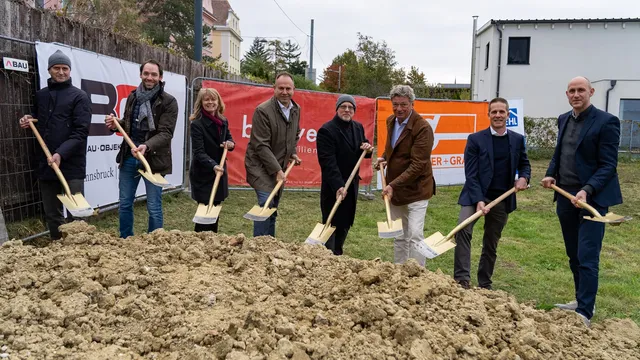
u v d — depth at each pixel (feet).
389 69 103.55
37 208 18.12
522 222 27.58
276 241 13.76
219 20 176.24
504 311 10.82
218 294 10.25
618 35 74.74
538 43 76.54
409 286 10.92
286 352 8.34
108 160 21.30
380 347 8.89
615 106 71.20
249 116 28.78
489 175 15.51
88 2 30.63
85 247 12.25
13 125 16.58
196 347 8.41
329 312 10.07
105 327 9.14
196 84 32.01
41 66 16.62
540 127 65.26
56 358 8.00
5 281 10.25
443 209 30.25
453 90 110.52
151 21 78.28
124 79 22.18
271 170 16.02
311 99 30.14
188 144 30.63
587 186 13.58
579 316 11.62
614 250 22.44
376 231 24.00
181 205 26.61
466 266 15.64
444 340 9.27
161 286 10.46
